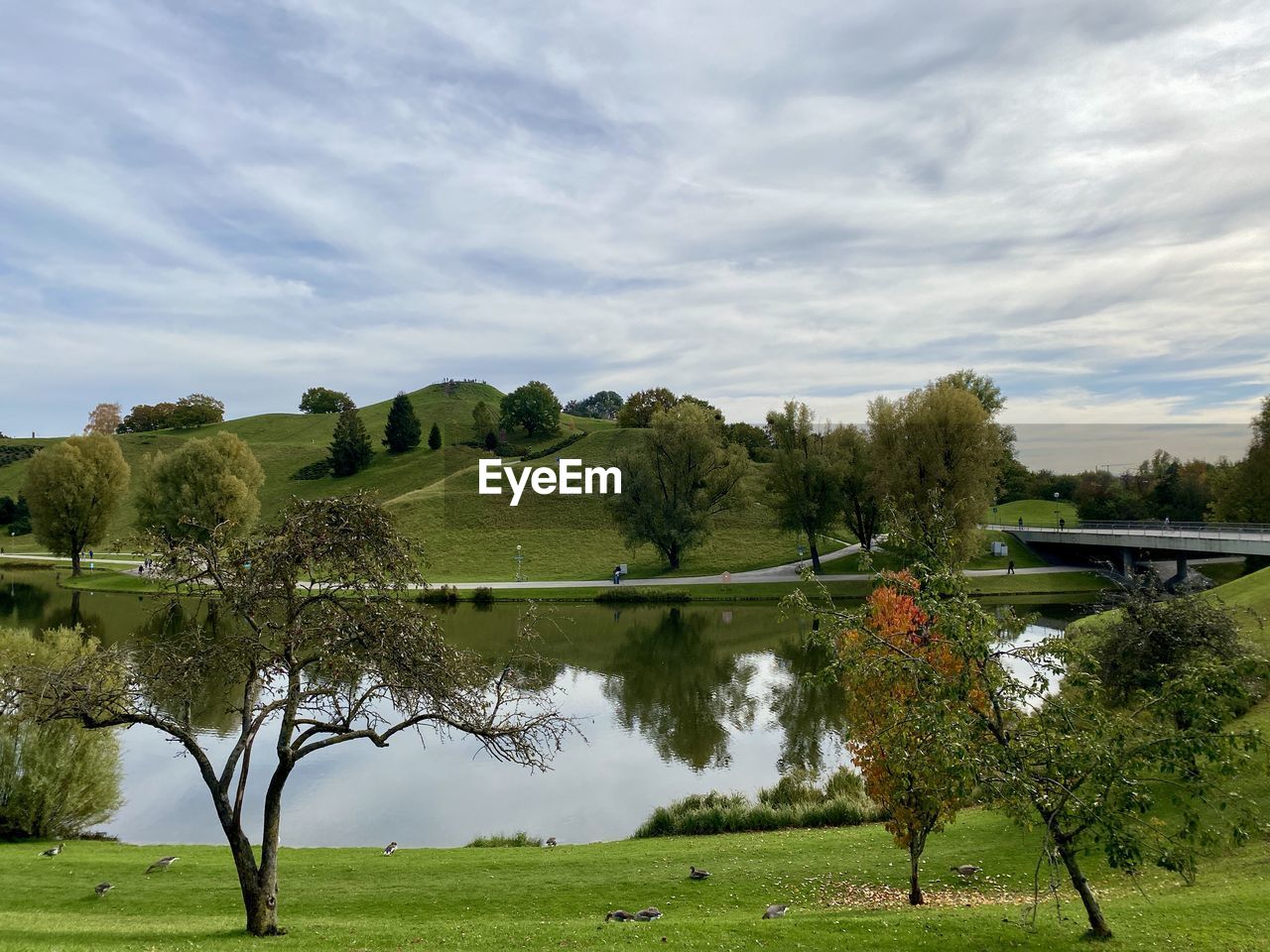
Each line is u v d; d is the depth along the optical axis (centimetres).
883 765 1535
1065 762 1124
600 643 5609
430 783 2930
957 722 1180
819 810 2416
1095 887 1683
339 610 1435
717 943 1289
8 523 12006
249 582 1419
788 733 3506
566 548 9425
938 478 6588
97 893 1731
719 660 5050
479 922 1533
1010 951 1178
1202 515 9519
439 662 1436
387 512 1494
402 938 1362
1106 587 7238
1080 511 10431
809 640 1659
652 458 8406
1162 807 1909
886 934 1288
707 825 2381
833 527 8325
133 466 13325
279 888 1795
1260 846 1697
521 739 1499
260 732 3603
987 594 7050
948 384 7012
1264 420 6950
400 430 13312
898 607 1595
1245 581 3956
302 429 15812
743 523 10006
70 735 2448
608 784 2877
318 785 2920
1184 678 1148
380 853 2125
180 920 1566
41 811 2367
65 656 2497
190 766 3156
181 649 1457
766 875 1850
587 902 1691
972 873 1803
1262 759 1966
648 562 8925
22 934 1355
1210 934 1202
